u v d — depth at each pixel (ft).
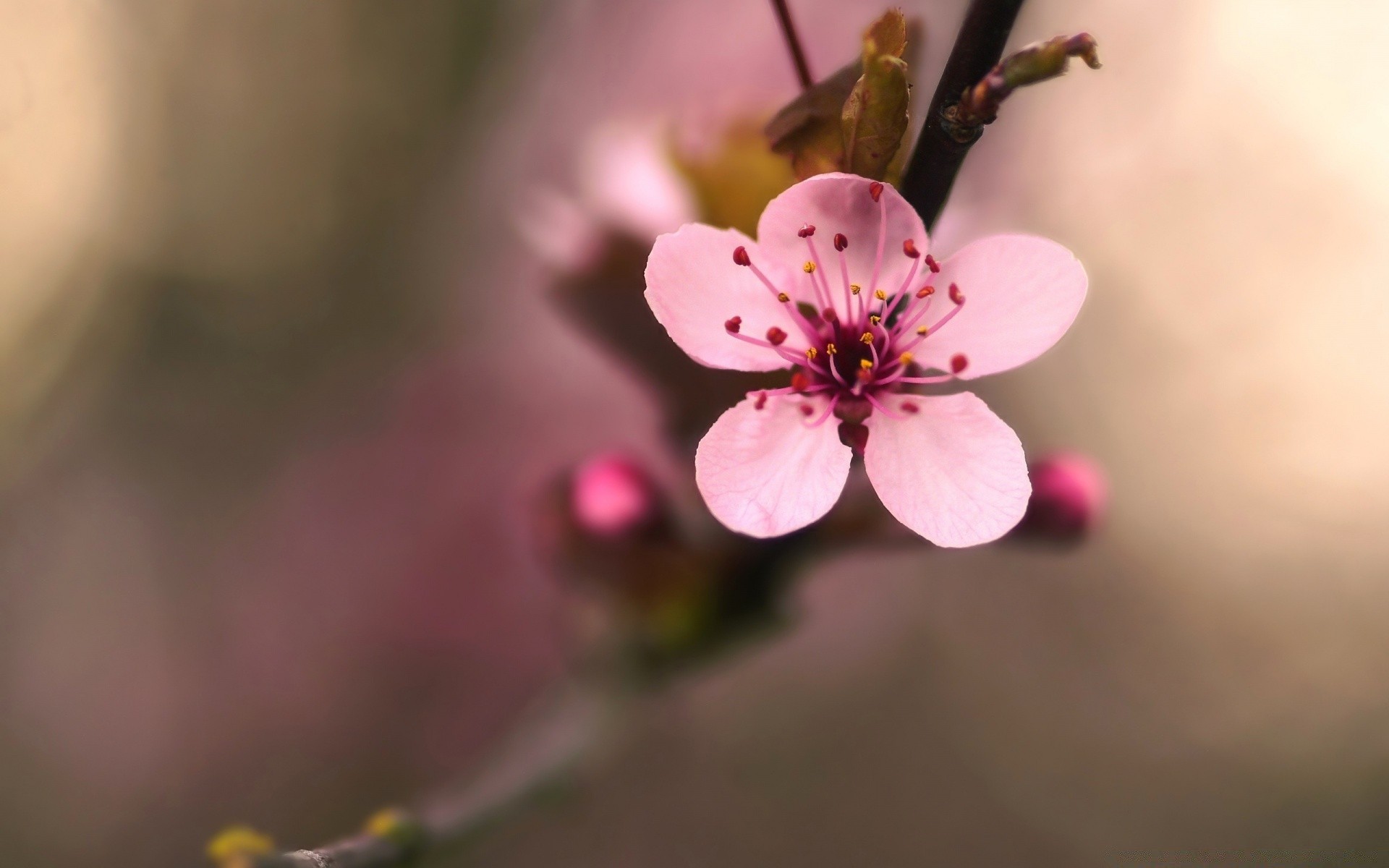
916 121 0.66
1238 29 1.13
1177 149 1.15
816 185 0.65
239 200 1.11
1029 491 0.66
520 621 1.01
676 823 1.08
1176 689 1.16
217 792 1.00
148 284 1.09
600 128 0.86
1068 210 1.16
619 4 0.91
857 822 1.10
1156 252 1.16
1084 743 1.14
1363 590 1.16
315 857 0.66
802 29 0.82
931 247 0.68
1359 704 1.14
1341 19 1.12
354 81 1.12
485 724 1.00
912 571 1.13
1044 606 1.16
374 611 1.03
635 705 0.73
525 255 1.04
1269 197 1.15
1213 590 1.17
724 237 0.66
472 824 0.71
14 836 0.98
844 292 0.66
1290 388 1.16
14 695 1.02
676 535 0.71
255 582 1.05
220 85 1.09
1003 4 0.62
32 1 1.01
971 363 0.66
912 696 1.14
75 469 1.08
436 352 1.08
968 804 1.12
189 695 1.03
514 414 1.04
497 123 1.06
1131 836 1.11
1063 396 1.18
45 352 1.07
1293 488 1.17
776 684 1.11
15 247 1.04
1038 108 1.13
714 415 0.71
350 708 1.02
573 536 0.72
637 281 0.72
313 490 1.07
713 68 0.84
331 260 1.12
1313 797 1.12
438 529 1.02
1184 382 1.17
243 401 1.10
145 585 1.06
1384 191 1.12
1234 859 1.09
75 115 1.04
